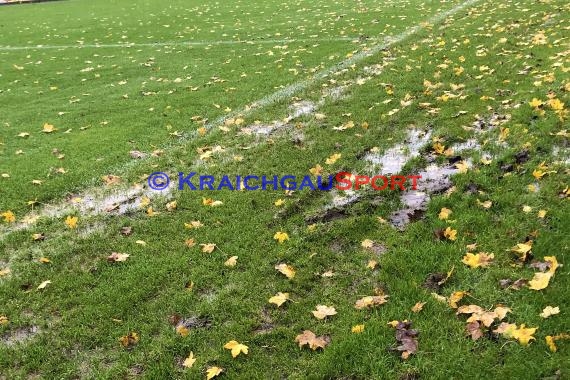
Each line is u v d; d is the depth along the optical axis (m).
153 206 5.00
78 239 4.58
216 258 4.10
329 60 9.51
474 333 3.06
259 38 12.21
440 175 4.93
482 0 13.38
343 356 3.03
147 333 3.43
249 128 6.66
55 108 8.48
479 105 6.33
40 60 12.34
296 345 3.20
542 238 3.78
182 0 20.31
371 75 8.20
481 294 3.38
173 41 12.98
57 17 18.83
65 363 3.27
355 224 4.29
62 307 3.77
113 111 8.02
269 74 9.07
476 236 3.94
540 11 10.80
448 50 8.91
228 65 10.05
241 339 3.29
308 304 3.52
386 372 2.90
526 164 4.80
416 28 11.17
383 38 10.69
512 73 7.27
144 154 6.29
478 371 2.85
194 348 3.28
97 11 19.48
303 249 4.09
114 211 5.01
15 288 4.01
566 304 3.21
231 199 4.95
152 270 4.02
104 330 3.50
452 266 3.64
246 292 3.69
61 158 6.36
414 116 6.31
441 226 4.08
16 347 3.44
